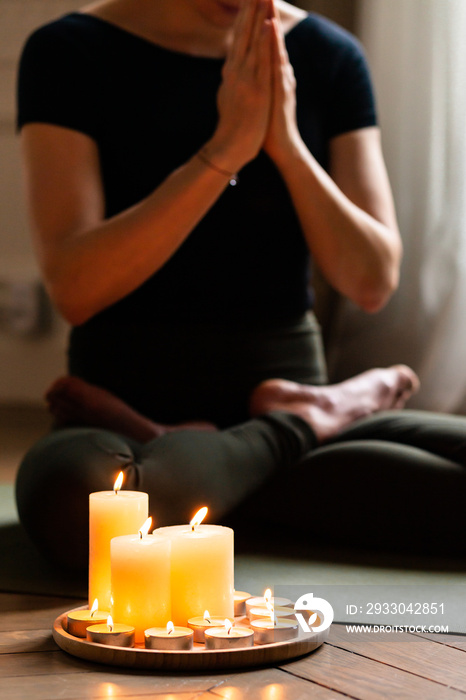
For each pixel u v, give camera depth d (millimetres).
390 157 2922
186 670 848
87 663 878
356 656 906
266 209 1612
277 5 1780
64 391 1489
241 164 1433
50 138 1535
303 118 1700
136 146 1591
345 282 1603
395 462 1396
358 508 1415
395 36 2904
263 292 1616
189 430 1360
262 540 1472
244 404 1592
